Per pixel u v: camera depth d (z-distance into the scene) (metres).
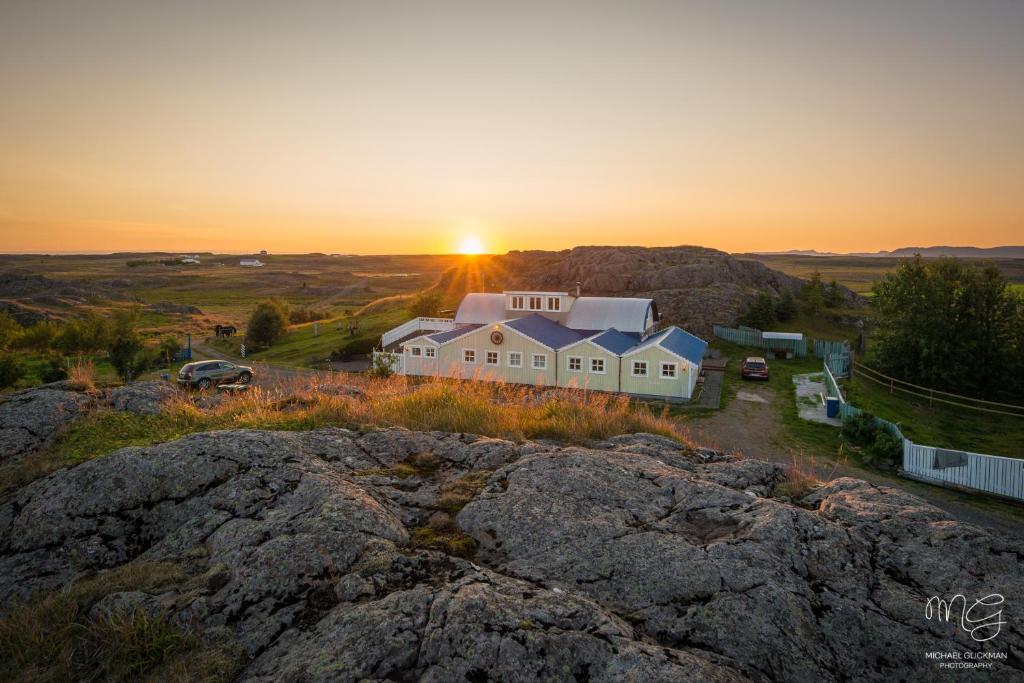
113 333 43.16
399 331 44.69
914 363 32.03
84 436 7.22
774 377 33.72
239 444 6.08
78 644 3.76
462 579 4.17
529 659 3.43
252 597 4.02
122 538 4.88
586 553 4.64
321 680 3.26
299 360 42.94
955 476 16.41
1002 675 3.57
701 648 3.81
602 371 30.39
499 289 77.88
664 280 63.28
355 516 4.75
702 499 5.44
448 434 7.51
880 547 4.73
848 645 3.85
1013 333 30.62
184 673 3.45
